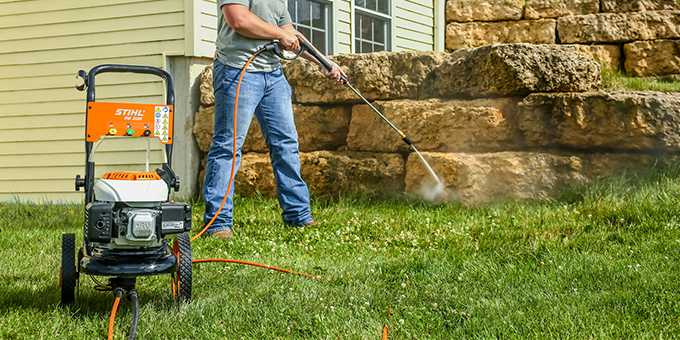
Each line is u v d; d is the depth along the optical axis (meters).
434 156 7.21
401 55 7.85
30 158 9.40
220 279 4.06
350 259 4.74
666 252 4.49
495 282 3.87
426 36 12.53
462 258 4.53
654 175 6.64
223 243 5.26
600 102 6.88
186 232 3.70
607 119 6.87
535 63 7.16
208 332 3.05
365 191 7.64
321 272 4.26
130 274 3.30
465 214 6.40
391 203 7.28
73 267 3.45
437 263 4.36
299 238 5.57
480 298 3.54
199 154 8.65
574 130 6.94
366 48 11.22
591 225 5.36
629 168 6.77
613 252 4.59
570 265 4.16
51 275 4.23
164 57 8.60
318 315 3.20
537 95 7.06
